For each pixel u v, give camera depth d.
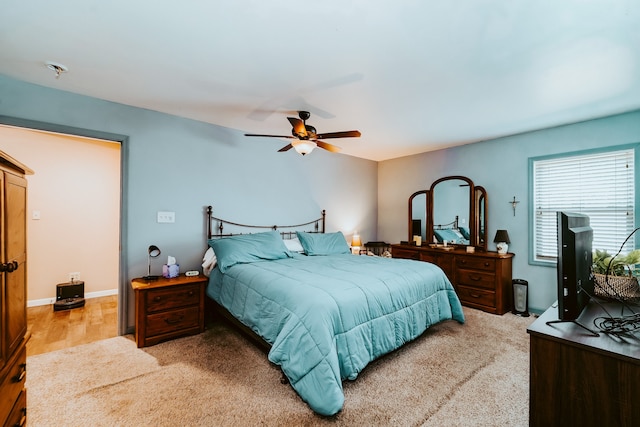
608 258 2.00
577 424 1.13
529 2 1.43
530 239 3.60
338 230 4.95
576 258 1.32
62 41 1.83
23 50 1.94
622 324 1.27
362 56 1.96
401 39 1.76
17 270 1.28
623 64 2.03
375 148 4.61
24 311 1.37
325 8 1.49
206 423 1.62
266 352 2.48
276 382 2.02
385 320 2.23
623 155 3.00
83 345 2.60
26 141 3.75
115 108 2.84
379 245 5.27
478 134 3.78
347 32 1.70
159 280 2.82
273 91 2.54
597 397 1.09
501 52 1.89
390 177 5.39
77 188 4.10
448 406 1.77
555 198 3.46
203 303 2.92
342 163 5.00
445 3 1.44
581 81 2.29
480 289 3.67
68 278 4.01
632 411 1.02
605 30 1.65
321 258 3.51
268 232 3.63
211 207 3.49
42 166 3.85
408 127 3.51
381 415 1.69
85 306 3.78
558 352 1.17
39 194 3.83
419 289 2.66
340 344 1.89
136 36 1.77
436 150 4.67
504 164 3.87
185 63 2.09
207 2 1.46
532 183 3.61
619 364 1.04
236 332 2.93
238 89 2.51
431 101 2.72
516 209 3.74
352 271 2.67
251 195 3.87
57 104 2.55
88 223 4.18
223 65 2.11
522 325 3.12
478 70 2.13
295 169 4.36
